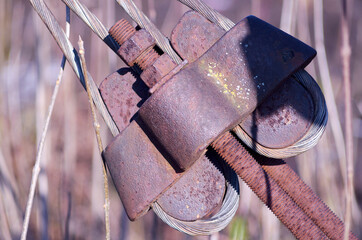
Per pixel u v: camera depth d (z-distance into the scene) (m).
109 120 0.42
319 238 0.40
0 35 0.89
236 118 0.39
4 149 0.85
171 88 0.38
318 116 0.40
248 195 0.73
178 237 0.85
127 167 0.40
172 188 0.41
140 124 0.41
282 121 0.40
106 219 0.45
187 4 0.42
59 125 0.88
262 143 0.40
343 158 0.78
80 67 0.43
